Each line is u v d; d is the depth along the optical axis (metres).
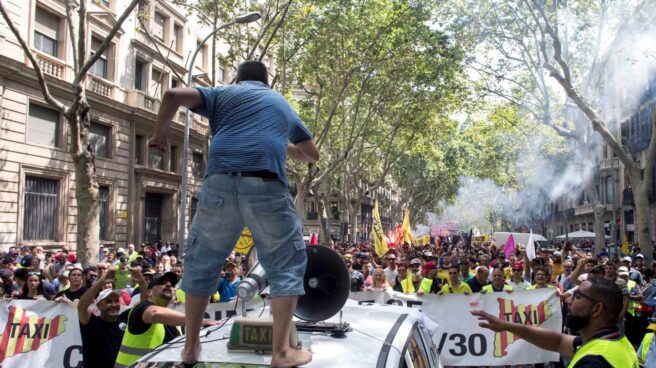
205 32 34.38
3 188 19.56
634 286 8.59
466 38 21.73
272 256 2.61
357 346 2.93
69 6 13.05
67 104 22.64
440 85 24.02
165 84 30.72
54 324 6.67
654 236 38.53
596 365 2.67
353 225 35.75
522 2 20.58
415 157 53.09
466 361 7.98
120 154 26.59
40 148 21.33
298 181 26.89
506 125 30.19
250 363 2.70
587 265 10.66
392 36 21.25
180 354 2.89
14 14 19.95
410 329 3.42
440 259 14.93
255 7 19.95
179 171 32.06
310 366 2.62
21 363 6.52
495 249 23.41
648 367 4.81
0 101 19.36
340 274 3.22
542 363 8.24
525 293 8.07
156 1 29.27
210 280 2.74
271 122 2.66
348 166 38.06
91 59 12.34
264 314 3.58
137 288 8.13
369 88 24.61
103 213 25.64
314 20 20.22
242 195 2.56
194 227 2.74
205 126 34.59
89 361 5.45
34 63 11.98
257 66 2.95
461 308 8.09
